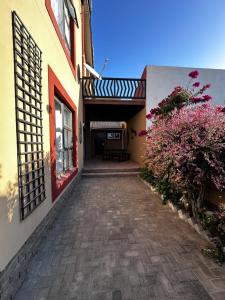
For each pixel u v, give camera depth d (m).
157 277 2.00
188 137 2.80
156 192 5.12
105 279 1.98
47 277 2.02
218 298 1.72
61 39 4.31
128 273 2.06
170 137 3.04
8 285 1.67
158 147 3.32
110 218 3.61
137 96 8.29
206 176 2.88
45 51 3.15
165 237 2.86
